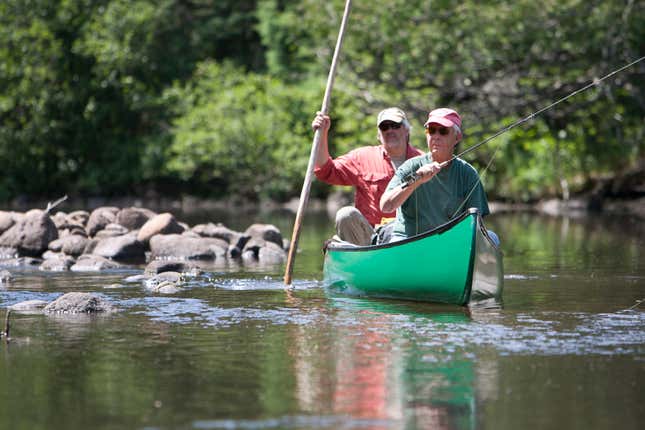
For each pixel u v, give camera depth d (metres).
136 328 12.88
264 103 56.72
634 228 33.59
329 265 17.33
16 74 55.44
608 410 8.87
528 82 49.00
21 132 55.66
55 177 58.00
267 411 8.83
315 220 39.03
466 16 47.12
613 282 18.00
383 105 50.06
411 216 15.96
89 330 12.73
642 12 46.66
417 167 15.43
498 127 49.34
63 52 56.72
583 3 45.94
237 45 66.12
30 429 8.31
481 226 14.86
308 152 54.25
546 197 49.38
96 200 56.62
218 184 57.53
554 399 9.23
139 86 59.19
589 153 49.16
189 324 13.23
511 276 19.09
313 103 55.50
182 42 62.44
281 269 20.69
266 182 55.09
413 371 10.33
